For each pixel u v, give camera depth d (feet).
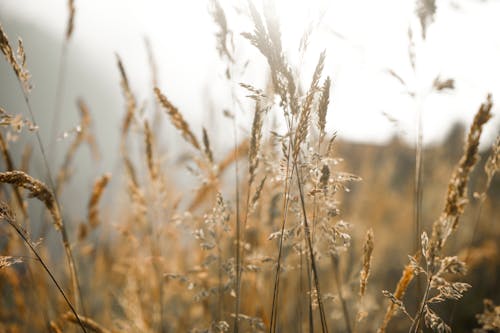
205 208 1.77
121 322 1.86
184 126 1.66
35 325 1.90
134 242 1.96
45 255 1.93
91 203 1.86
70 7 1.84
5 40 1.48
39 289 1.89
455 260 1.30
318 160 1.40
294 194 1.45
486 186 1.50
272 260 1.53
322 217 1.42
